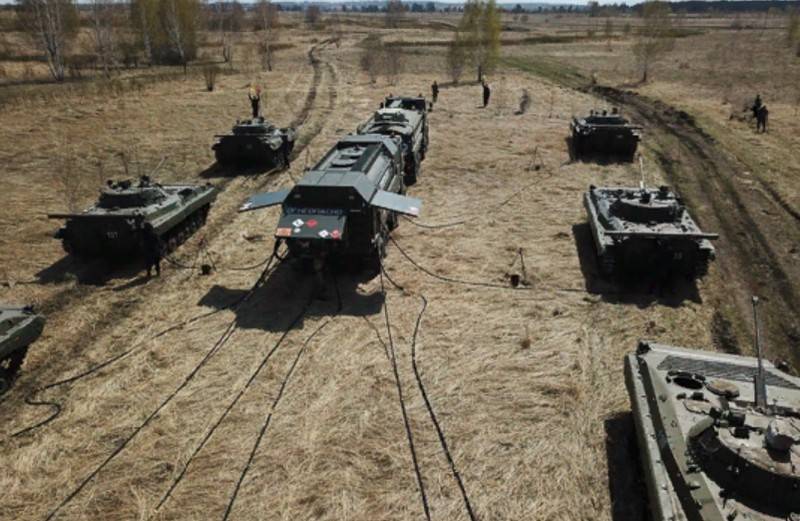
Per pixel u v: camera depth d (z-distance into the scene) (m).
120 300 14.30
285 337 12.56
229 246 17.28
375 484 8.80
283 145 24.42
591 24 137.88
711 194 20.44
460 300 13.92
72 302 14.22
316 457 9.30
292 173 23.73
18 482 8.95
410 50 67.62
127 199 15.95
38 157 25.70
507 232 17.66
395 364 11.55
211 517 8.30
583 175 22.66
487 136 28.61
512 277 14.45
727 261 15.69
